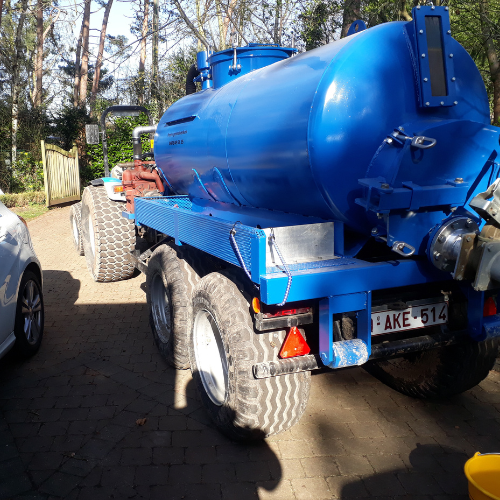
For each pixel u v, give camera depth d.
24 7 18.47
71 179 15.29
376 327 2.64
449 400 3.38
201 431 3.04
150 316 4.28
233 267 3.06
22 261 3.93
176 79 16.92
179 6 10.91
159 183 5.24
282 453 2.80
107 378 3.77
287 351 2.59
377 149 2.42
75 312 5.29
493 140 2.45
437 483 2.53
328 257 2.60
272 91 2.87
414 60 2.45
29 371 3.89
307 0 10.41
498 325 2.68
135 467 2.69
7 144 16.52
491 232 2.25
